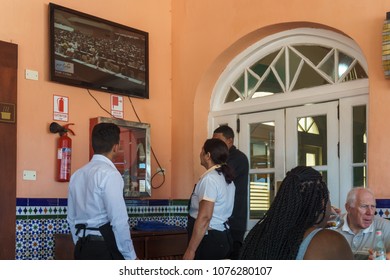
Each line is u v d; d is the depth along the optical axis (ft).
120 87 17.30
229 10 17.47
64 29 15.90
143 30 18.39
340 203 14.98
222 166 12.45
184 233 16.65
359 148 14.73
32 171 14.93
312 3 15.31
